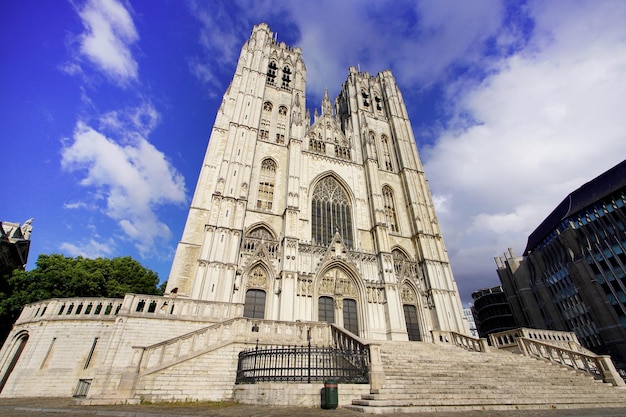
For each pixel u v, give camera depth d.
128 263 44.47
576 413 13.80
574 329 69.00
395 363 20.84
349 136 58.88
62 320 25.69
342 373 17.95
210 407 14.97
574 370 25.50
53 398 21.00
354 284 40.22
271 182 46.22
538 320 79.56
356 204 49.25
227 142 44.50
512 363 25.52
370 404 14.05
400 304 39.97
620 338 56.31
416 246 49.78
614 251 60.50
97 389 17.75
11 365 25.83
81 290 37.53
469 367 22.34
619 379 22.72
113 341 22.12
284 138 52.34
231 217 37.81
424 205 54.06
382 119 66.19
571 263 66.62
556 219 72.50
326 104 61.38
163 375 17.97
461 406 15.02
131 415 11.75
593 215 64.88
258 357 20.59
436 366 21.36
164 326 23.81
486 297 106.19
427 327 42.06
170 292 33.59
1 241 47.59
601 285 62.06
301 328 23.17
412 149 61.41
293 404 15.23
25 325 26.83
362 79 72.06
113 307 26.31
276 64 62.34
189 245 37.88
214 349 19.89
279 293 35.34
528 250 86.75
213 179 44.41
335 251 41.09
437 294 44.31
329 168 51.19
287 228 39.53
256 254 36.91
